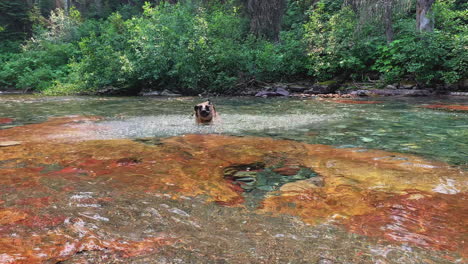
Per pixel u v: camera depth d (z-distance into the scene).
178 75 13.40
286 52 14.31
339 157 2.83
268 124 5.00
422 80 11.56
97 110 7.27
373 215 1.59
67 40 22.88
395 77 11.98
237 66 13.41
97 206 1.69
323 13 16.75
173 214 1.61
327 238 1.35
